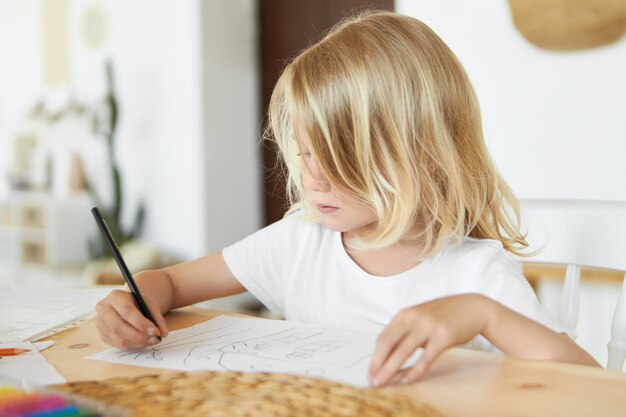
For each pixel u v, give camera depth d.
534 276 1.48
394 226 0.79
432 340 0.53
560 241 0.98
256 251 0.99
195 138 2.86
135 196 3.13
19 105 3.87
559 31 1.54
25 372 0.58
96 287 0.99
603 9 1.46
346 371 0.55
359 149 0.78
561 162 1.59
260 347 0.63
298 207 1.04
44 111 3.65
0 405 0.38
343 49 0.81
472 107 0.86
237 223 3.00
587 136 1.55
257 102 3.05
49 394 0.40
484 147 0.89
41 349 0.65
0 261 3.52
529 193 1.66
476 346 0.77
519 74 1.65
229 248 1.00
